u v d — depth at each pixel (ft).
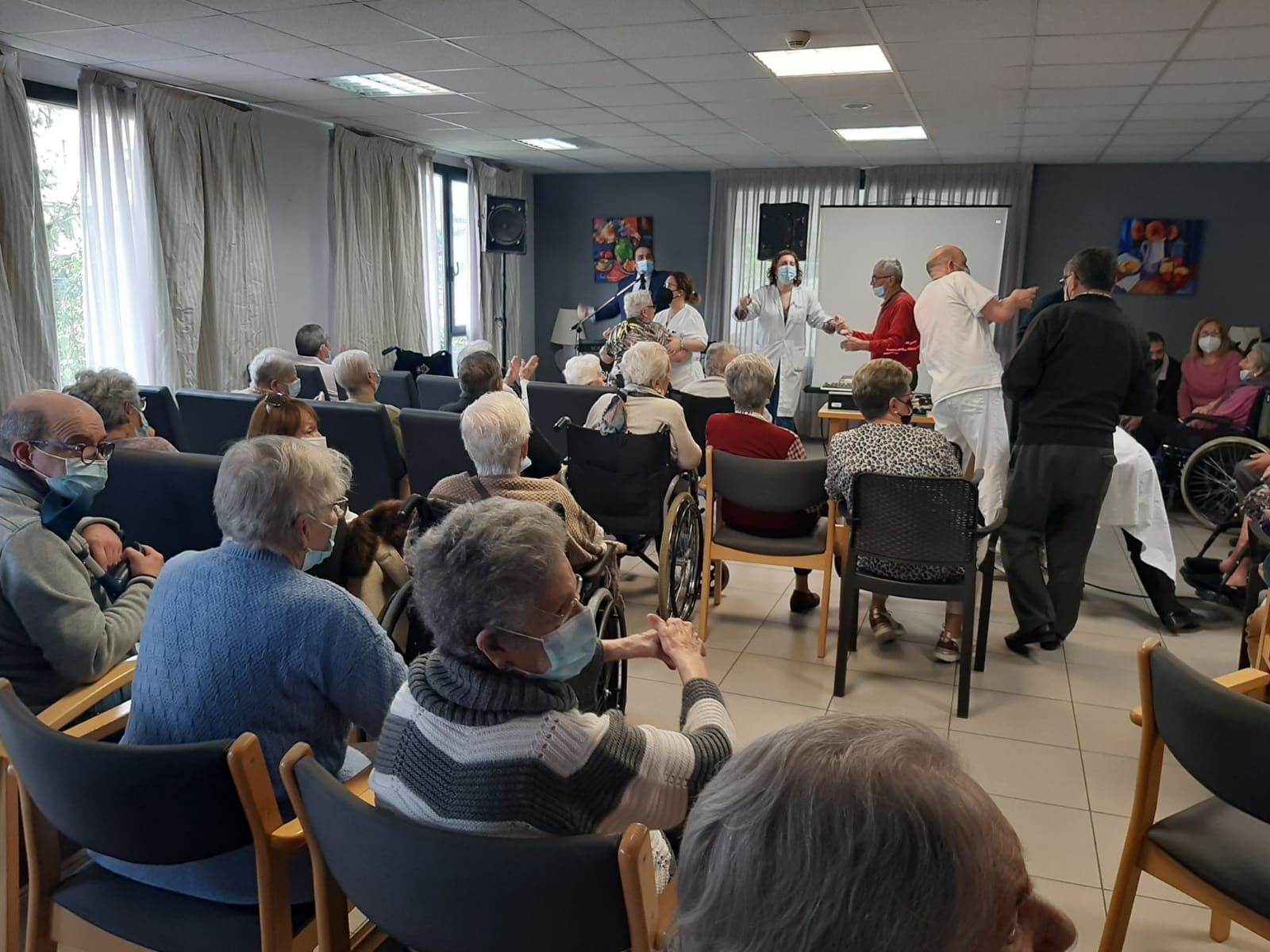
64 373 16.63
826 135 21.16
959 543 8.91
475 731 3.35
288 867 4.09
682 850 1.95
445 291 27.32
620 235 29.94
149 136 16.69
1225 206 24.00
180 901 4.33
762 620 11.77
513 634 3.38
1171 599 11.62
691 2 11.35
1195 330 19.80
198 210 17.70
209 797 3.81
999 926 1.73
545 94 17.33
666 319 20.39
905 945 1.65
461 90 17.10
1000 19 11.75
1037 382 10.23
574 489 11.27
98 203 16.17
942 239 24.61
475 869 3.13
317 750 4.50
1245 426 17.72
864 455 9.47
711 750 3.76
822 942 1.68
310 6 11.85
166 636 4.35
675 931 1.96
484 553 3.39
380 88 17.15
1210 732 4.21
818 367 25.86
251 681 4.27
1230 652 10.94
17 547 5.09
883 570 9.37
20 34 13.47
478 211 26.78
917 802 1.72
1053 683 9.99
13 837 4.84
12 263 14.21
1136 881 5.08
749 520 10.95
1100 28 12.01
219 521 4.47
